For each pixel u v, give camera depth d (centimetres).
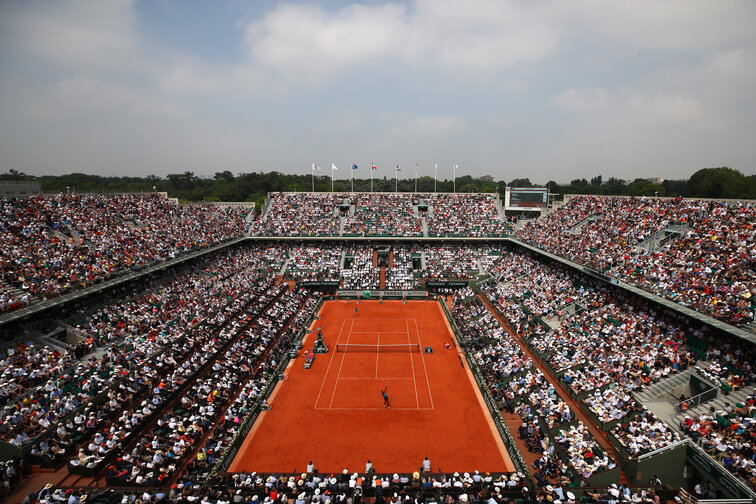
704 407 3281
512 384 4153
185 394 3856
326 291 7969
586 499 2714
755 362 3400
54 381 3425
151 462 2917
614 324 4819
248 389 4012
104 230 5822
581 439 3192
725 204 5309
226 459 3086
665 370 3756
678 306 3925
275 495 2636
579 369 4219
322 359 5103
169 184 19662
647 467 2888
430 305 7500
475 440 3466
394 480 2802
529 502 2656
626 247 5772
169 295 5566
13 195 5822
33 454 2817
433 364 4972
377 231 9075
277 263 8444
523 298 6412
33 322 3981
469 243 9256
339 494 2716
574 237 6944
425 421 3744
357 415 3834
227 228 8450
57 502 2527
